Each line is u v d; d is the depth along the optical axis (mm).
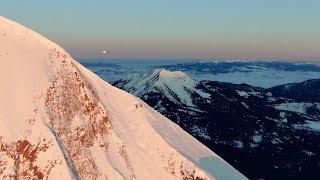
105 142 68188
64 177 56938
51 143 58938
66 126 63750
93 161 63500
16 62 65312
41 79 65250
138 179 67500
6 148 56000
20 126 58375
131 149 71188
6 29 70938
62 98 66375
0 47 66688
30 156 57188
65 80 69438
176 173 71375
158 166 71188
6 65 64125
